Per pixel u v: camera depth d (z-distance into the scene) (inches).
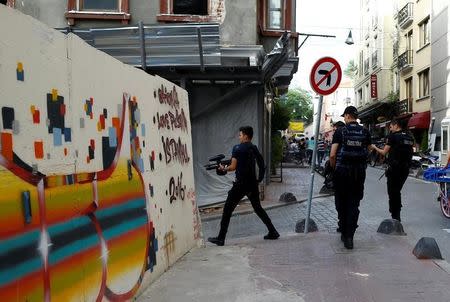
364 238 299.1
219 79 466.0
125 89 183.5
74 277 135.3
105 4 506.9
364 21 1825.8
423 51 1151.6
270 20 549.0
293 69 560.4
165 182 231.6
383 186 643.5
